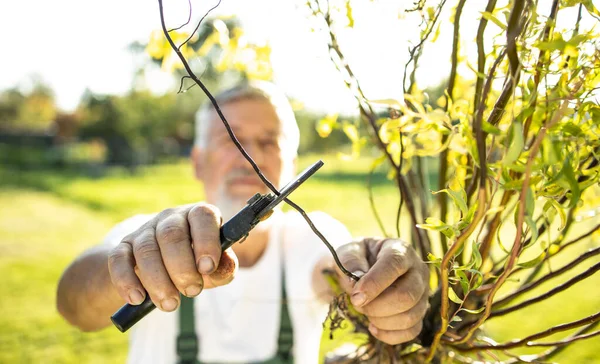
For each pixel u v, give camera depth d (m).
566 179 0.51
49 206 14.95
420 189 0.93
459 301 0.62
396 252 0.70
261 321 1.60
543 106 0.52
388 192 14.46
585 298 5.04
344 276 0.74
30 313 5.52
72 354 4.39
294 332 1.61
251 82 1.86
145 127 35.31
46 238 10.15
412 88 0.80
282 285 1.65
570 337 0.79
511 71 0.53
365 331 0.84
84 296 1.05
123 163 33.41
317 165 0.60
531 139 0.64
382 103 0.61
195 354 1.55
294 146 1.94
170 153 36.59
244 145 1.78
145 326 1.57
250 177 1.76
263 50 0.94
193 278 0.61
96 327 1.17
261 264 1.67
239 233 0.61
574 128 0.55
